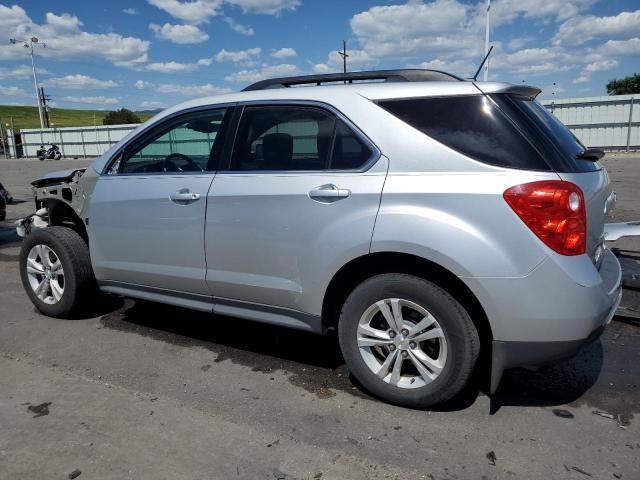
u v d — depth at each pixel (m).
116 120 79.19
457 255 2.47
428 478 2.26
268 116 3.15
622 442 2.50
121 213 3.66
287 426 2.67
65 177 4.43
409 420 2.71
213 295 3.38
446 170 2.57
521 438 2.54
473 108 2.63
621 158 21.86
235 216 3.13
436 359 2.73
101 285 3.99
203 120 3.43
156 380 3.20
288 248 2.97
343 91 2.94
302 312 3.02
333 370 3.33
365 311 2.83
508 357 2.54
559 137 2.74
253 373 3.29
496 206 2.44
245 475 2.29
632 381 3.12
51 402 2.93
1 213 8.88
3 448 2.50
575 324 2.43
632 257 4.71
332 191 2.79
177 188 3.39
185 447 2.50
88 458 2.42
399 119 2.74
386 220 2.62
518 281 2.42
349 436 2.58
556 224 2.38
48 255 4.22
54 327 4.11
